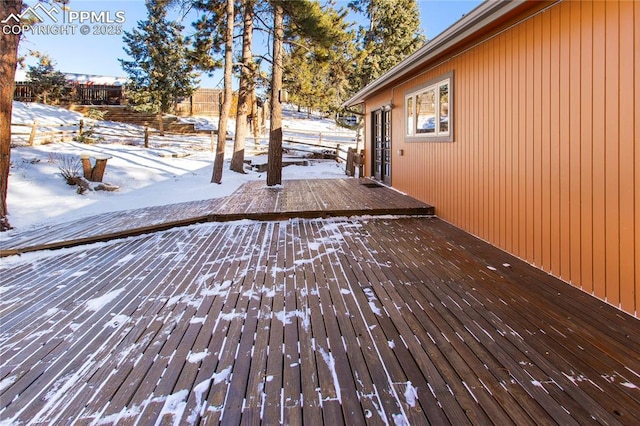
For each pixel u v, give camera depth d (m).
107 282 3.52
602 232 2.88
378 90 9.27
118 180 9.71
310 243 4.67
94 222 5.79
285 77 14.27
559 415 1.69
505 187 4.17
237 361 2.18
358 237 4.91
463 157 5.16
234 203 6.89
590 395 1.82
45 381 2.03
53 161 10.32
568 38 3.18
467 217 5.07
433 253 4.18
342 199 7.09
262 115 26.19
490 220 4.49
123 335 2.51
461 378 1.98
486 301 2.92
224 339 2.43
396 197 7.24
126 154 13.49
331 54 12.27
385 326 2.57
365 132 11.33
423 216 6.12
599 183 2.90
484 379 1.96
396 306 2.87
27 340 2.47
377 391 1.89
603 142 2.85
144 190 9.00
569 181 3.21
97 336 2.50
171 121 22.27
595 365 2.06
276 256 4.19
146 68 18.64
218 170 9.89
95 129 18.17
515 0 3.29
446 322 2.60
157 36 18.44
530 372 2.02
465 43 4.93
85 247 4.73
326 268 3.77
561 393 1.84
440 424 1.66
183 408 1.79
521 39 3.83
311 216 6.03
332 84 16.41
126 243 4.88
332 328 2.55
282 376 2.03
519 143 3.90
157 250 4.54
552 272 3.45
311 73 14.71
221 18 12.00
